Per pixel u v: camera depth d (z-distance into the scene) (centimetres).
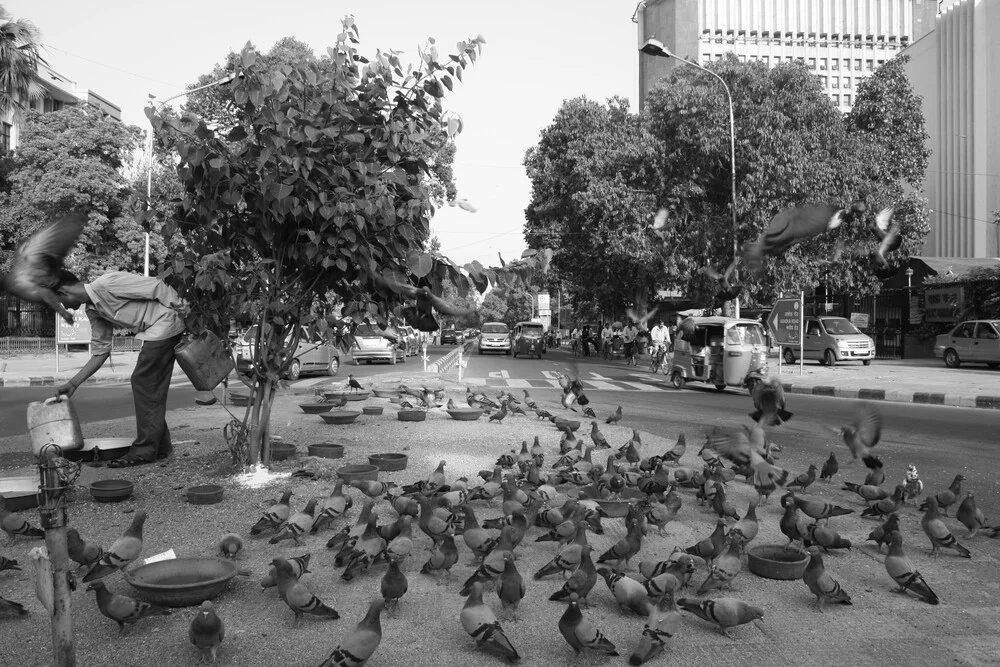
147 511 650
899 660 414
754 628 451
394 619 452
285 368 783
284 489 720
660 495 672
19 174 3350
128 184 3416
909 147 3175
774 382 916
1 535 589
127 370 2577
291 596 430
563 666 399
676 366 2200
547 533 569
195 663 391
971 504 645
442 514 563
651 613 420
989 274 3212
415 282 780
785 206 2486
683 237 2886
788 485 759
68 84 4603
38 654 400
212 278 694
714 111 2575
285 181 686
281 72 705
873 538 583
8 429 1228
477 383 2173
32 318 3953
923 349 3475
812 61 9250
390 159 746
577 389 1370
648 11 9069
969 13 4769
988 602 499
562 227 3800
